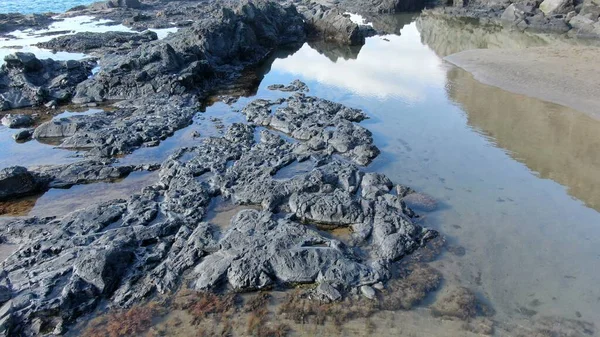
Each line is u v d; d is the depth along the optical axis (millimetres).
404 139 24109
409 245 15297
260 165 20484
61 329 12164
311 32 53844
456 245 15758
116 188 19359
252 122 26438
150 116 26531
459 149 22906
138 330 12266
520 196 18766
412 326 12430
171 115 26641
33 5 84688
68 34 52188
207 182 19094
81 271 13328
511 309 13070
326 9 59469
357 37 49938
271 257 14062
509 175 20375
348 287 13594
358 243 15656
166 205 17266
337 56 44625
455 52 44281
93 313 12805
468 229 16625
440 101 29906
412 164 21422
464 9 69625
